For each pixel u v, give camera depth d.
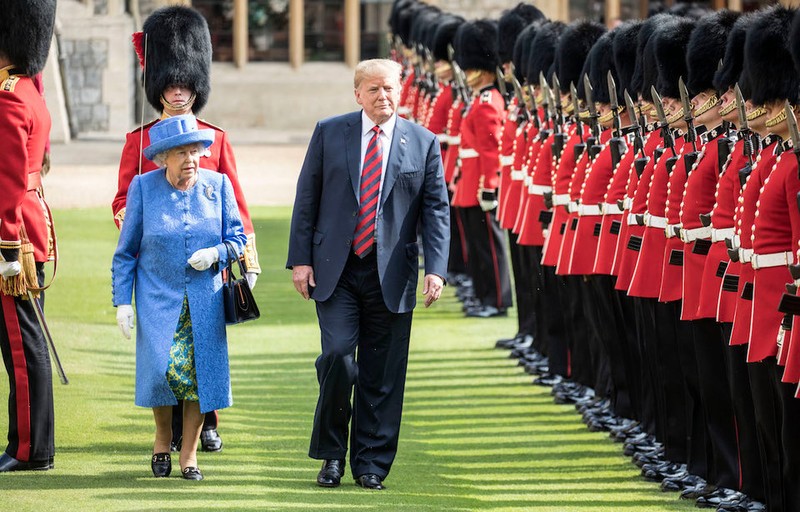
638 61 34.59
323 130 29.36
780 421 25.89
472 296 53.34
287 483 29.19
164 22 32.34
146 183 29.08
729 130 28.77
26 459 29.70
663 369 30.86
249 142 114.00
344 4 127.81
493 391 39.31
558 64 40.56
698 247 28.86
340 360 28.56
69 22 117.62
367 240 28.86
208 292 28.84
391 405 29.33
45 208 29.98
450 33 58.00
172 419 31.78
